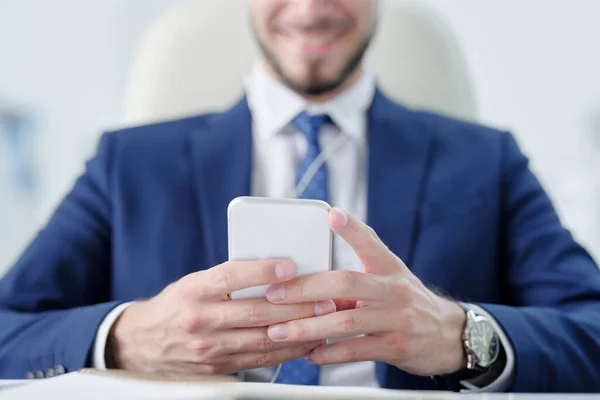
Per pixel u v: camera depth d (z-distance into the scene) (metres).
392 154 1.21
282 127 1.24
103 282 1.23
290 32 1.23
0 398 0.58
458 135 1.27
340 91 1.27
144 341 0.91
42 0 2.36
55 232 1.22
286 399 0.53
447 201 1.18
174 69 1.45
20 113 2.37
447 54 1.49
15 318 1.07
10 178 2.35
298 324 0.82
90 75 2.39
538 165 2.27
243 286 0.80
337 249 1.16
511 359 0.93
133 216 1.18
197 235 1.16
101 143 1.28
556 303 1.13
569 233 1.22
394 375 1.06
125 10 2.37
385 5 1.50
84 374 0.68
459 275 1.15
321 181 1.19
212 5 1.49
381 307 0.83
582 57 2.23
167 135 1.26
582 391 0.96
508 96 2.27
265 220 0.79
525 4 2.24
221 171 1.20
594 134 2.22
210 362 0.87
